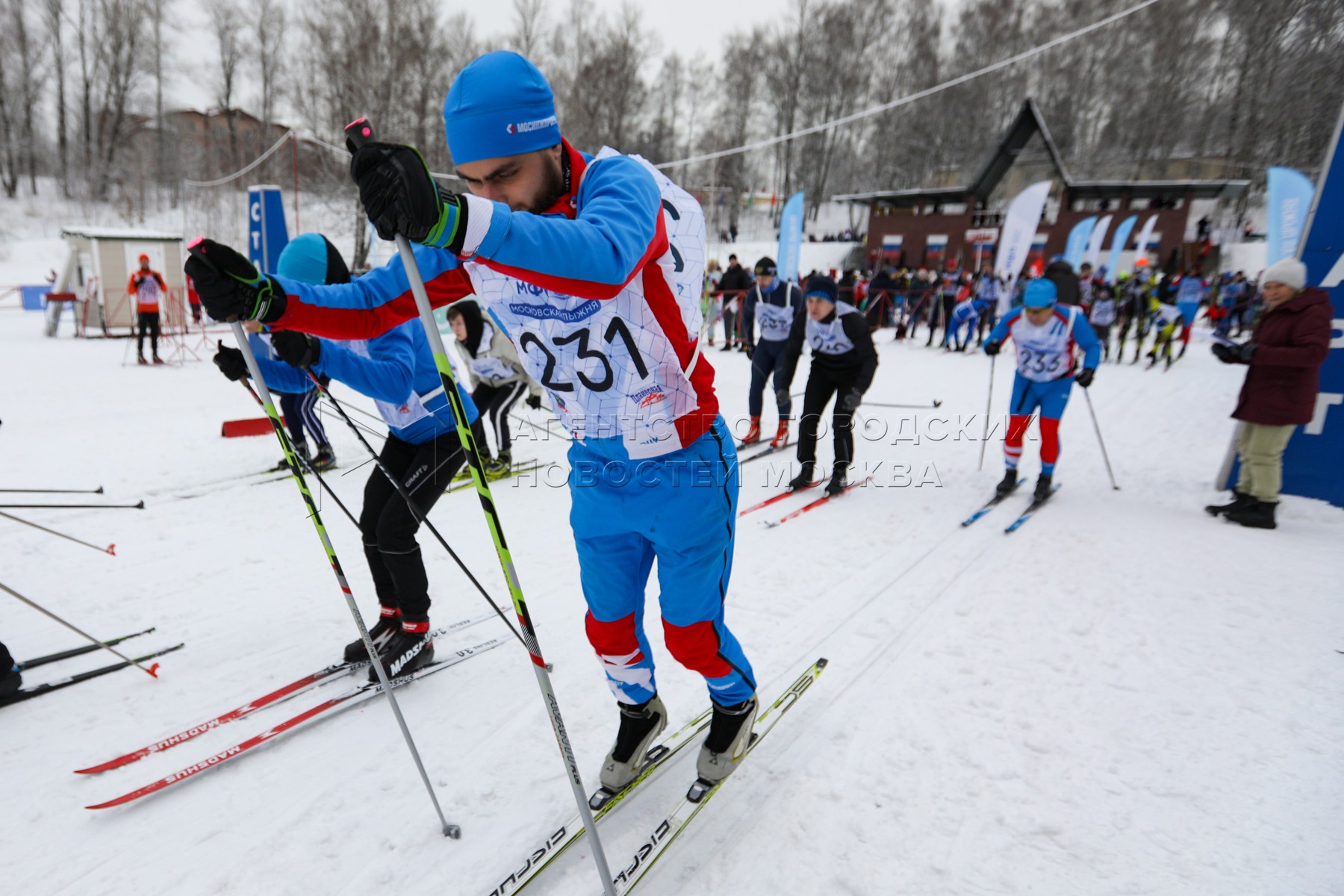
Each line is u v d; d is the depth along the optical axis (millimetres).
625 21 38875
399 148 924
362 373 2104
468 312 4836
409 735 1720
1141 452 6043
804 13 42938
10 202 33125
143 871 1693
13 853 1738
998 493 4730
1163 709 2312
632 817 1862
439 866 1706
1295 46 31562
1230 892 1593
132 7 36625
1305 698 2361
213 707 2363
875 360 4586
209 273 1292
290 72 36719
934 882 1646
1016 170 25016
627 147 37531
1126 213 24984
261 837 1803
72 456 5199
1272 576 3402
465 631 2906
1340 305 4410
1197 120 38031
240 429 5906
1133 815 1847
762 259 5758
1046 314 4297
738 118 46406
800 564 3633
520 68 1186
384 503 2475
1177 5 36562
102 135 37406
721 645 1746
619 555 1686
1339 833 1762
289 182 28453
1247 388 4090
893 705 2365
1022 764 2059
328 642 2795
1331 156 4359
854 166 45094
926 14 44531
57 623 2891
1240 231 30031
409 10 27938
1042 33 41938
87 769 2010
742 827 1830
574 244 1044
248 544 3756
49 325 12742
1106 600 3146
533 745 2174
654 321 1387
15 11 34094
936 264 26078
